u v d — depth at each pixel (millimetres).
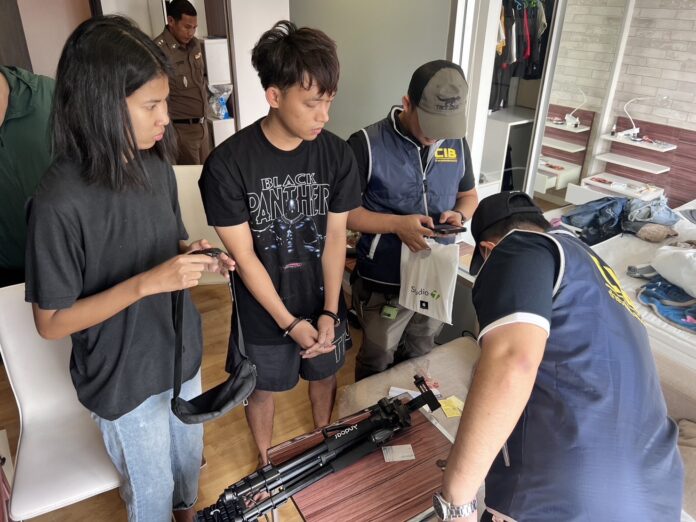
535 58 2436
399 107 1728
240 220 1413
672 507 932
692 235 2279
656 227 2377
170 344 1290
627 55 2643
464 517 892
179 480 1577
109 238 1114
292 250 1504
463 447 839
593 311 920
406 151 1686
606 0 2648
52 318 1086
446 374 1902
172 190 1300
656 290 2012
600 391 892
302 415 2199
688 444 1535
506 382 803
